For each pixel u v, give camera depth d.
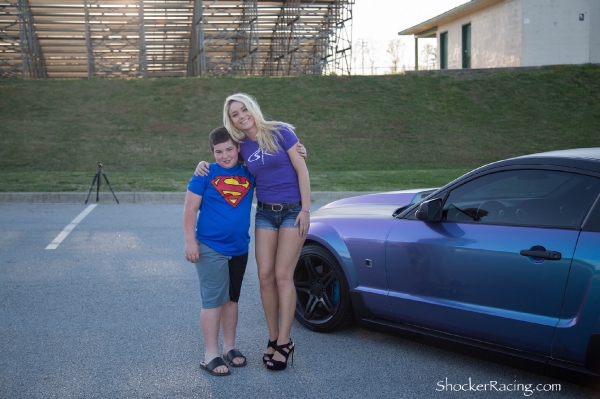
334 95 24.47
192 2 32.25
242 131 3.99
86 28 32.16
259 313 5.38
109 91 24.52
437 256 4.02
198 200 4.00
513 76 25.78
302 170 4.00
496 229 3.80
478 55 31.11
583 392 3.74
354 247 4.52
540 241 3.56
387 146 20.88
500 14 28.98
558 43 27.69
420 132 21.97
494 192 3.92
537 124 22.61
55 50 35.59
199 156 19.80
